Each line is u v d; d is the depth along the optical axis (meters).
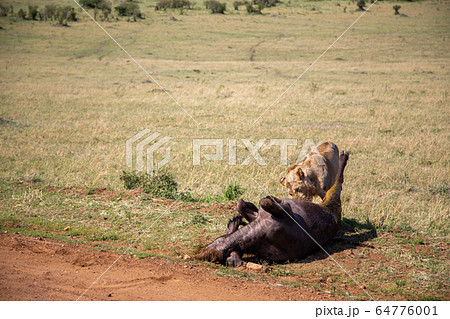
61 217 8.19
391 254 6.68
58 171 11.70
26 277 5.31
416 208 9.16
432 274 6.09
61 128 17.80
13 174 11.26
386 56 50.91
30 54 52.91
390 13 88.31
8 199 9.11
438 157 13.59
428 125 18.48
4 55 51.28
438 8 91.25
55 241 6.86
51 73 39.72
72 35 66.75
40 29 70.25
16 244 6.52
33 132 16.98
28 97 26.22
